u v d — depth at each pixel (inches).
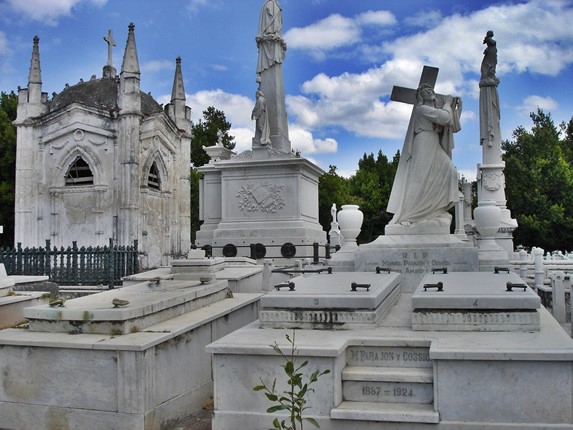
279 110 847.7
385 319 270.1
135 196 1229.1
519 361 197.0
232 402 219.3
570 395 193.9
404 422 202.2
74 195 1258.0
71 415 242.2
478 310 237.8
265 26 853.8
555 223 1731.1
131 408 234.7
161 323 283.6
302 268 566.9
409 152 435.5
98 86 1357.0
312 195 855.1
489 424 196.9
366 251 410.0
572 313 397.4
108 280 647.8
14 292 381.7
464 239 503.5
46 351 247.1
